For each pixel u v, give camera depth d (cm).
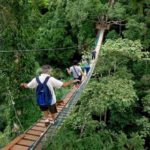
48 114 912
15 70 1919
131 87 2348
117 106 2375
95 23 3656
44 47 3853
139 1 3312
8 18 1823
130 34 3156
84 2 3522
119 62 2578
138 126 2659
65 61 3869
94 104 2200
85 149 2128
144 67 2989
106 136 2341
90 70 1875
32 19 2139
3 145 1864
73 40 3928
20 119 1966
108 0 3803
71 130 2256
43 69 823
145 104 2644
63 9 3953
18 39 1911
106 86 2284
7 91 1920
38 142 878
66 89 2619
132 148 2327
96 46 3002
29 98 2005
